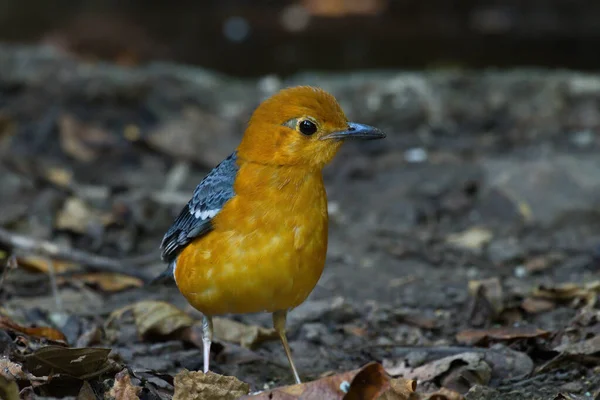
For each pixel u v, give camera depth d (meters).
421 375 8.48
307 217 7.75
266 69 21.83
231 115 17.58
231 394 7.42
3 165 14.12
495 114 17.73
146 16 26.14
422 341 9.70
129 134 16.36
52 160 15.30
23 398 7.10
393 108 17.64
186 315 9.54
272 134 7.75
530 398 8.19
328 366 9.10
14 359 7.70
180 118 17.14
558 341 9.11
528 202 13.52
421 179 14.55
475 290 10.08
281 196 7.68
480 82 18.64
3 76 18.06
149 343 9.37
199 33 24.58
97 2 27.30
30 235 12.11
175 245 8.40
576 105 18.06
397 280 11.20
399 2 26.42
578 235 12.77
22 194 13.20
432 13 26.25
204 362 8.30
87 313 9.90
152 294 10.77
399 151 15.99
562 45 23.19
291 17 26.27
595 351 8.56
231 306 7.98
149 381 7.89
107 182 14.56
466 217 13.59
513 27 24.84
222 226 7.73
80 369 7.54
